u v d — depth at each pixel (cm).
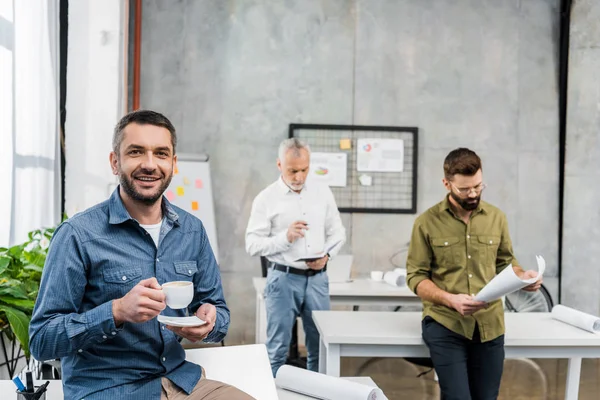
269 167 519
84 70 408
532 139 534
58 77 372
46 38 341
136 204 163
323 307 343
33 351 148
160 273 164
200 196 485
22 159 306
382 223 523
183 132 513
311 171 516
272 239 335
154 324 163
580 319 280
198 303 183
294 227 328
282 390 221
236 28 516
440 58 527
